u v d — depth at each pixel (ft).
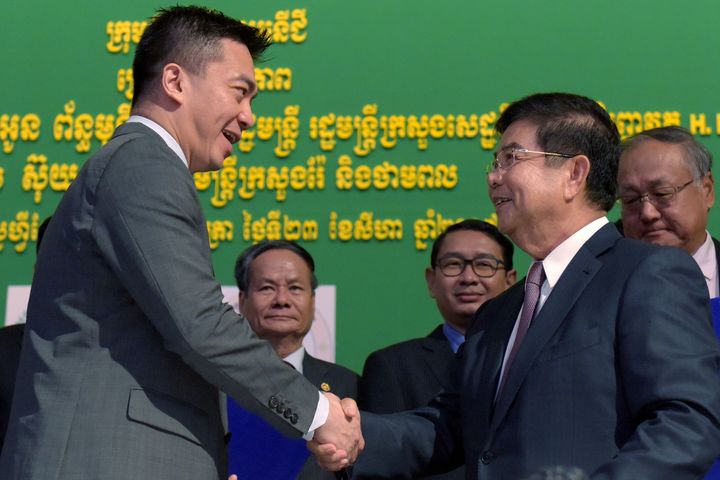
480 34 22.13
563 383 9.12
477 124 21.74
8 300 21.43
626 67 21.70
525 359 9.43
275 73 22.16
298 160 21.84
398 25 22.27
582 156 10.00
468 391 10.22
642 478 8.20
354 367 20.90
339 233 21.48
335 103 22.02
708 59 21.58
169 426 9.27
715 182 20.95
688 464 8.34
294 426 9.77
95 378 9.19
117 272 9.30
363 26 22.31
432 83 21.98
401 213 21.49
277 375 9.66
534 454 8.98
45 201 22.03
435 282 17.21
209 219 21.66
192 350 9.16
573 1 22.08
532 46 21.97
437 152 21.68
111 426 9.04
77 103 22.45
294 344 16.74
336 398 10.29
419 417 10.96
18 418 9.32
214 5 22.61
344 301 21.16
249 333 9.57
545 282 9.94
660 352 8.76
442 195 21.52
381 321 21.07
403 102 21.93
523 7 22.16
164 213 9.34
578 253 9.78
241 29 10.75
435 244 17.44
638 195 13.61
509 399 9.39
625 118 21.44
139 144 9.73
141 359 9.33
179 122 10.28
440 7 22.29
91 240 9.45
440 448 10.78
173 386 9.42
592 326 9.21
